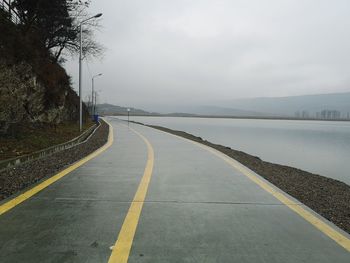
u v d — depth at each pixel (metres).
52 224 5.01
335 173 22.77
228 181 8.34
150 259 3.91
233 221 5.29
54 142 17.80
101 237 4.54
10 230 4.74
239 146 39.19
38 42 27.08
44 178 8.34
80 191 7.04
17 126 17.41
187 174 9.23
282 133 78.31
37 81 21.09
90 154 13.30
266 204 6.30
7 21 19.17
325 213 6.14
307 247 4.32
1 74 14.63
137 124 53.69
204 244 4.36
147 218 5.36
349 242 4.51
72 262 3.80
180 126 82.44
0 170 8.76
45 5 30.47
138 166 10.47
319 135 76.38
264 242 4.46
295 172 13.09
